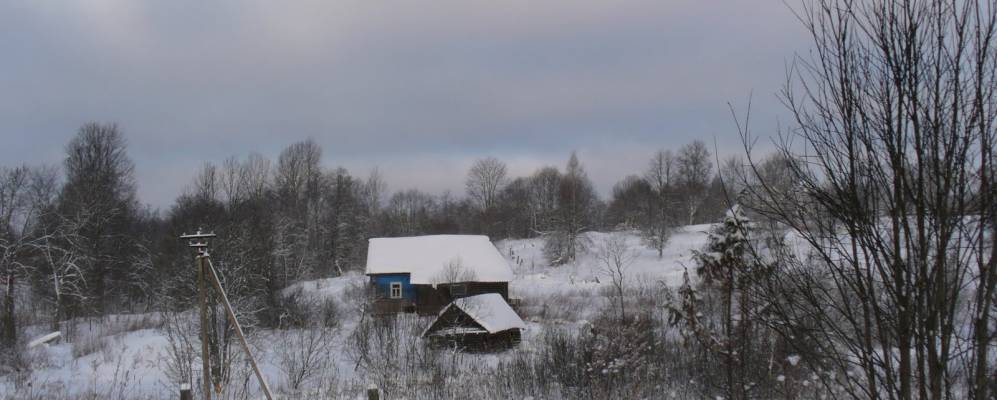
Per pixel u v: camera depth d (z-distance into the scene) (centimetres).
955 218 339
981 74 336
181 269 2938
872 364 370
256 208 5031
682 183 7950
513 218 8500
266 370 2248
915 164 357
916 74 349
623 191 8775
